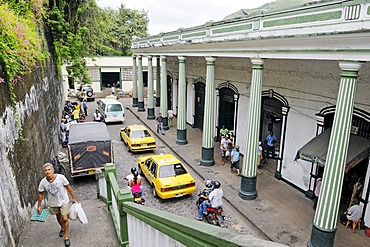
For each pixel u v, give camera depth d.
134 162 14.40
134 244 4.25
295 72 10.65
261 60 9.51
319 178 9.45
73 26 20.73
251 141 9.95
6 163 5.72
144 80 42.69
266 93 12.30
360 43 6.05
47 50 15.75
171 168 10.97
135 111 26.66
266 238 8.23
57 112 18.00
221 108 16.50
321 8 6.70
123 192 4.73
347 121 6.61
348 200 9.50
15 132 6.74
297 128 10.83
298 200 10.20
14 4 11.22
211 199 9.05
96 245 5.28
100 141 11.91
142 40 23.23
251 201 10.12
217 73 16.14
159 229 2.59
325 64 9.37
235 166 12.78
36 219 6.32
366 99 8.25
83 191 11.12
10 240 5.02
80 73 23.33
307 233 8.30
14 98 6.95
